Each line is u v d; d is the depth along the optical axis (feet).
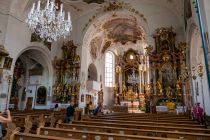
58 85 60.90
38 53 61.26
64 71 62.64
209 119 31.14
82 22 65.62
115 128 16.58
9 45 46.60
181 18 51.52
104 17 63.41
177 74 49.65
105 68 93.76
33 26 36.47
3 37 45.42
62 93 60.03
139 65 89.97
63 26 38.14
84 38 64.03
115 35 82.89
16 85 65.31
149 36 55.21
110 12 61.72
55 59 63.82
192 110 35.06
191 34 40.24
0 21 46.01
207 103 39.65
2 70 43.55
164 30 52.49
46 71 64.85
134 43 91.09
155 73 51.78
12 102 62.44
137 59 92.68
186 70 46.68
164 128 18.13
